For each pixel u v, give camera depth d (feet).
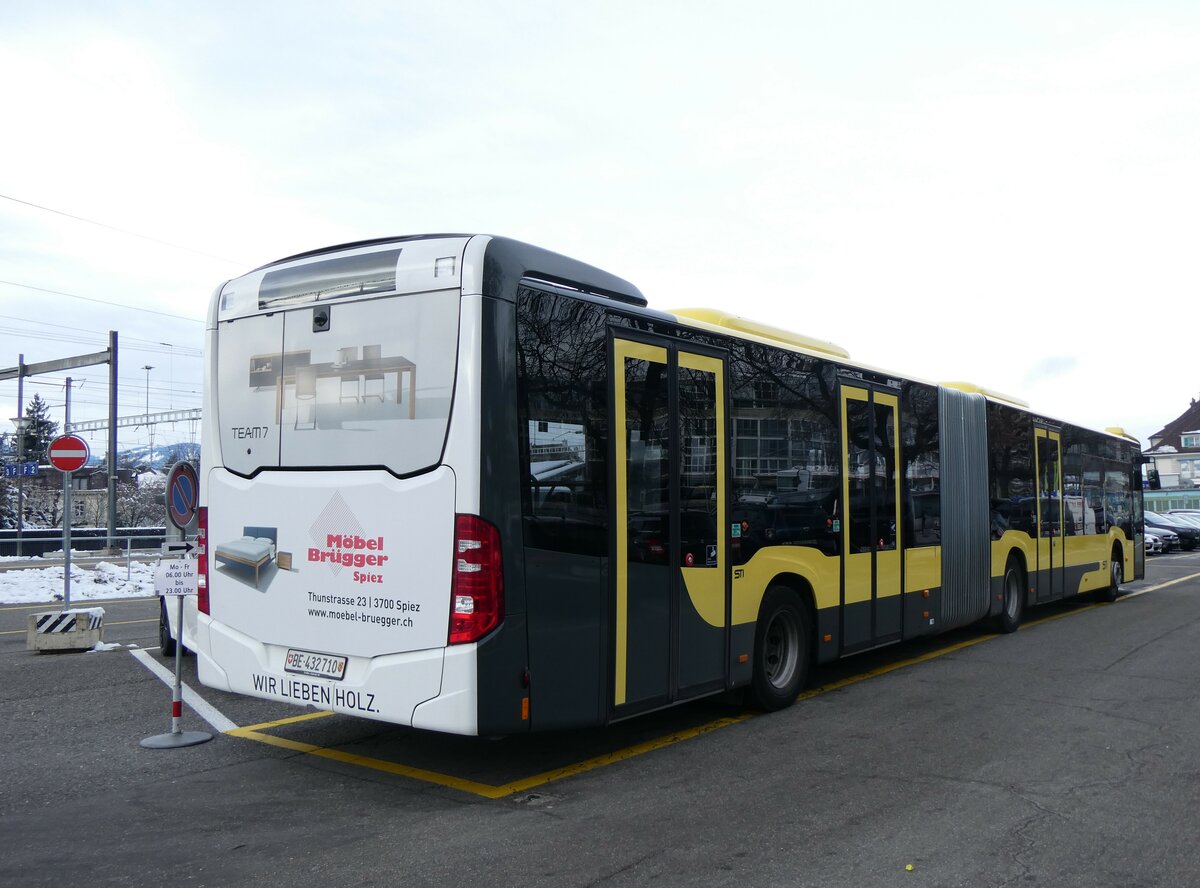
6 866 14.83
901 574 32.32
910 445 33.58
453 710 17.11
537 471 18.15
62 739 22.89
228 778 19.69
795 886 14.11
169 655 35.01
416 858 15.16
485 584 17.12
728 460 23.79
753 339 25.14
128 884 14.11
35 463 120.57
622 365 20.43
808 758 21.48
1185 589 64.39
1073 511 50.31
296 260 20.26
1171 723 24.73
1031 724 24.75
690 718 25.49
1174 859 15.31
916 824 16.93
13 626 46.75
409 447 17.95
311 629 19.10
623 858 15.19
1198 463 261.44
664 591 21.29
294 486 19.43
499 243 18.03
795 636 26.71
